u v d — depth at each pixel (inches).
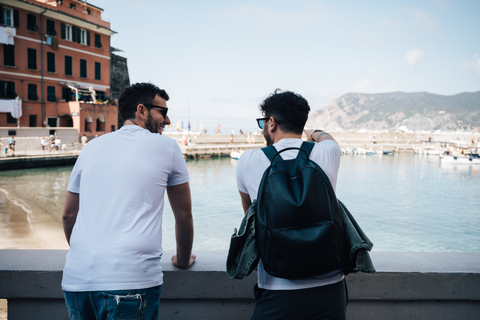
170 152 64.4
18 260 84.8
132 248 55.3
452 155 2301.9
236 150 2222.0
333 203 56.9
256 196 60.6
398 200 1065.5
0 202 755.4
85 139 1401.3
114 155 61.1
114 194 58.0
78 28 1563.7
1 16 1301.7
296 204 53.0
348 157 2546.8
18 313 82.1
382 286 82.0
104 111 1561.3
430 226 773.3
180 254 78.5
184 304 83.1
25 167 1182.3
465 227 767.1
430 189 1278.3
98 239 55.8
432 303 84.2
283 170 57.4
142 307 55.1
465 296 82.6
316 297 56.6
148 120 71.0
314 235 52.2
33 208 709.9
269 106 66.7
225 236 638.5
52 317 82.0
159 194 61.1
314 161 61.4
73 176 64.1
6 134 1243.8
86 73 1605.6
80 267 55.2
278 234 52.7
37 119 1413.6
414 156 2679.6
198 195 1059.3
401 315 84.1
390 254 93.4
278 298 57.1
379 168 1915.6
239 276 58.7
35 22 1395.2
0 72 1298.0
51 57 1457.9
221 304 83.4
